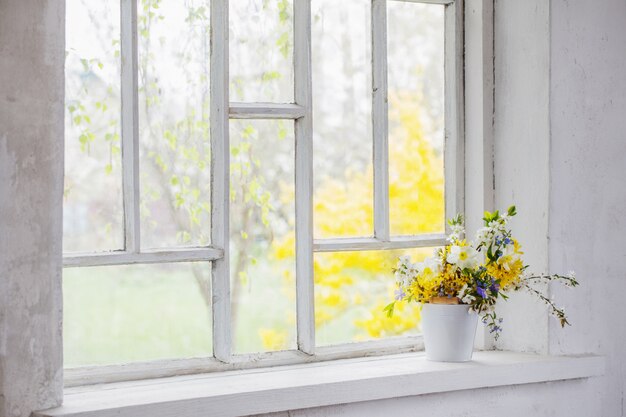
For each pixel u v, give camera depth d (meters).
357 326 2.99
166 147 2.66
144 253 2.59
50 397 2.25
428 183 3.13
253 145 2.80
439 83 3.15
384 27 3.02
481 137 3.08
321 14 2.92
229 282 2.72
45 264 2.25
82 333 2.51
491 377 2.78
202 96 2.73
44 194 2.25
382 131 3.02
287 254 2.87
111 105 2.58
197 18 2.71
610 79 3.07
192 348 2.70
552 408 2.94
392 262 3.06
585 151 3.01
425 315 2.87
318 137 2.92
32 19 2.23
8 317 2.20
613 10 3.08
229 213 2.73
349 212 2.99
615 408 3.07
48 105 2.25
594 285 3.03
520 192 3.03
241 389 2.43
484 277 2.79
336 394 2.53
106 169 2.57
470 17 3.12
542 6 2.95
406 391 2.63
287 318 2.86
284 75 2.86
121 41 2.59
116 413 2.23
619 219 3.09
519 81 3.02
